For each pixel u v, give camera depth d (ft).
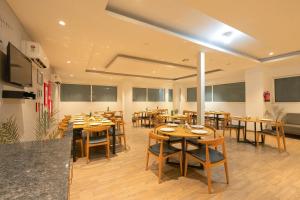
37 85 13.71
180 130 10.12
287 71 20.53
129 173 9.25
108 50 15.06
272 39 13.10
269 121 14.51
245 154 12.57
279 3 8.17
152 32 11.07
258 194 7.26
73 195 7.11
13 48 7.47
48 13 8.71
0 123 6.92
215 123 24.85
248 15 9.33
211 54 15.97
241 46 15.15
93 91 32.63
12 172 2.85
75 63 19.84
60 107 29.71
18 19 9.29
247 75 22.80
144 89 37.06
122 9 9.34
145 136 18.84
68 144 4.57
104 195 7.13
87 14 8.82
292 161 11.15
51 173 2.83
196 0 8.01
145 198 6.93
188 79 33.78
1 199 2.06
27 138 10.73
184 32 12.19
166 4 8.89
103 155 12.21
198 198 6.96
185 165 8.93
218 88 30.60
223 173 9.28
